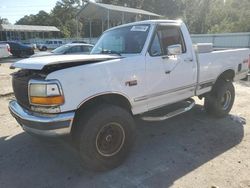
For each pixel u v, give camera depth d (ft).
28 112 11.62
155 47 14.12
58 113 10.73
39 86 10.61
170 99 15.33
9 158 13.64
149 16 122.72
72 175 12.00
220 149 14.28
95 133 11.48
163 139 15.74
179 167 12.48
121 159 12.62
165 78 14.42
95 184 11.29
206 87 17.71
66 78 10.72
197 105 22.53
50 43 147.23
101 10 106.93
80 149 11.50
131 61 12.78
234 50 19.47
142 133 16.71
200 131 16.90
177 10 191.31
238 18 126.52
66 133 11.04
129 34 14.87
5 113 21.20
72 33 245.65
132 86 12.82
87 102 11.78
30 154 14.02
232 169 12.21
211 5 165.99
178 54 14.24
